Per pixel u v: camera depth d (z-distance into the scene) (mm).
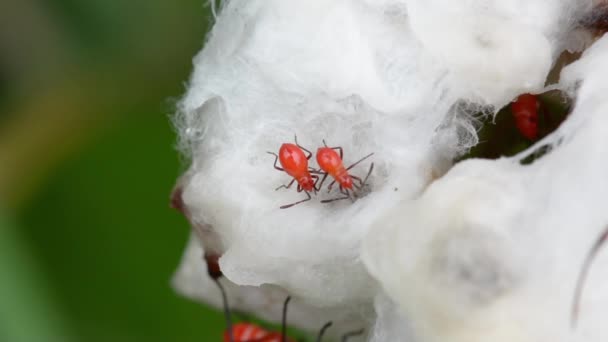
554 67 124
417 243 112
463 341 111
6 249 147
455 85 121
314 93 122
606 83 117
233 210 122
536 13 122
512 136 123
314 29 121
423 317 112
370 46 121
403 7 121
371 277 120
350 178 122
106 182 150
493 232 111
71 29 154
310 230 121
